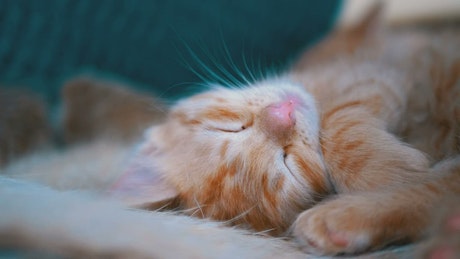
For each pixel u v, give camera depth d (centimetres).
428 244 26
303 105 34
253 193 33
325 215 29
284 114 33
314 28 43
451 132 32
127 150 38
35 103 40
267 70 39
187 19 42
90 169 37
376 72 35
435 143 32
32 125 39
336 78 36
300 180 33
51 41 41
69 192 30
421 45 38
